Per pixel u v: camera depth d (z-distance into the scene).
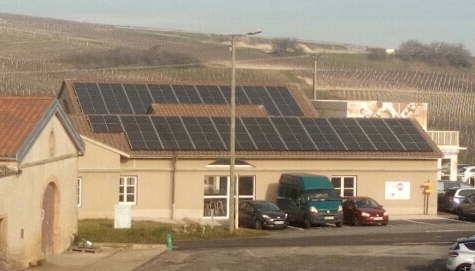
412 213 66.50
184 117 65.62
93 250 41.00
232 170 51.53
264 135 64.75
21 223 33.94
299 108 79.44
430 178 66.88
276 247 44.19
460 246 32.88
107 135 61.06
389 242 46.84
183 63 185.38
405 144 67.12
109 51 195.75
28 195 34.81
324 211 56.31
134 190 60.03
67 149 41.12
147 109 73.25
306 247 44.16
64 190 40.69
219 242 47.38
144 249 42.75
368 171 65.38
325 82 171.88
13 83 138.38
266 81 167.00
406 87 170.12
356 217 58.41
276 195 62.56
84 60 183.62
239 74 174.62
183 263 37.53
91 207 57.34
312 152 63.84
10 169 32.50
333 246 44.66
